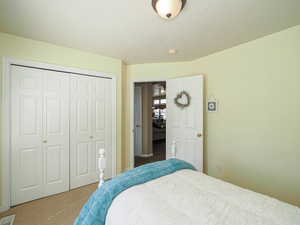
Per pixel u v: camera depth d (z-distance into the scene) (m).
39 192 2.26
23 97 2.15
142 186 1.24
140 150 4.73
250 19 1.72
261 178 2.16
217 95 2.71
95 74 2.75
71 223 1.78
